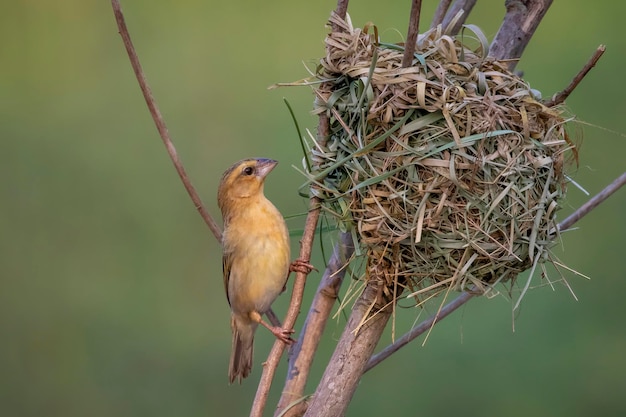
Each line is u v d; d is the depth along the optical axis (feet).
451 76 24.09
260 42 54.03
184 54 54.75
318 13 55.31
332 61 24.50
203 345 46.85
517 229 24.00
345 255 25.25
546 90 49.49
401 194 23.67
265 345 43.88
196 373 46.24
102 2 58.54
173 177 50.65
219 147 50.65
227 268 30.40
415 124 23.66
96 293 48.34
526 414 41.70
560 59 50.83
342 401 23.13
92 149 52.54
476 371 42.47
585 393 41.86
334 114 24.47
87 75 56.34
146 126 52.49
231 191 29.86
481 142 23.66
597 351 42.37
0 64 57.00
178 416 45.09
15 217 50.88
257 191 29.86
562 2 53.16
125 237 49.62
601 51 23.85
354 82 24.21
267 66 53.31
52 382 47.34
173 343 46.96
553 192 24.81
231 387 45.39
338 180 24.75
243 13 55.01
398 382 42.55
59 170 51.57
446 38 24.20
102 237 49.65
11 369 47.55
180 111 51.96
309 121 50.52
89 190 51.34
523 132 24.12
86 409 46.73
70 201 50.96
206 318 47.55
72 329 47.93
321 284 25.17
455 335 42.91
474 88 24.08
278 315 43.06
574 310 43.14
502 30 26.55
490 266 24.13
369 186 23.97
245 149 50.19
